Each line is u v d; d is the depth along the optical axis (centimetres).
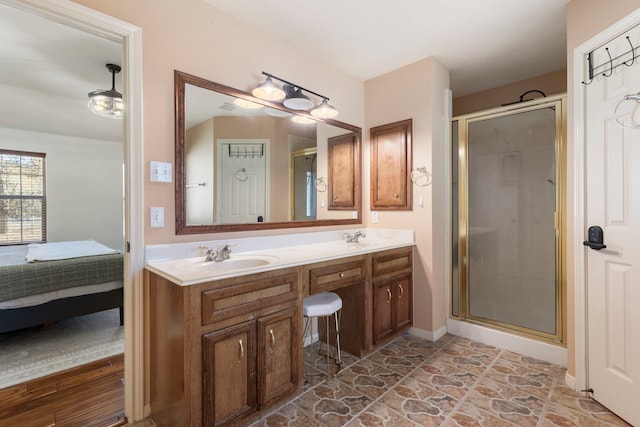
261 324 153
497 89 322
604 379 165
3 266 236
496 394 178
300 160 243
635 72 149
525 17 201
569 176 186
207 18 185
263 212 219
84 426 154
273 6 188
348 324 230
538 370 205
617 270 159
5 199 445
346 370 205
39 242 467
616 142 159
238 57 200
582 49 176
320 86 256
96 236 512
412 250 262
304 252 208
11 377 197
